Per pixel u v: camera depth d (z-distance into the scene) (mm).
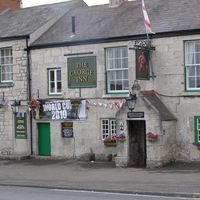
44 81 28422
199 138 23609
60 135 27719
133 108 23500
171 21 24906
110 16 28297
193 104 23688
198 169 21703
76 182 19281
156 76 24641
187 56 24016
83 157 26594
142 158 24609
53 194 16500
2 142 29969
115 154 25750
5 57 29922
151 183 18109
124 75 25797
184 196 15398
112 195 16031
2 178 21281
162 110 23656
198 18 24234
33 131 28734
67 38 27734
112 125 26047
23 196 16016
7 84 29625
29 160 28000
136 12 27453
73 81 27281
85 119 26859
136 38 25000
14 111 29391
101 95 26328
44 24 29625
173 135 23859
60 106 27719
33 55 28812
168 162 23422
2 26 31469
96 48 26484
